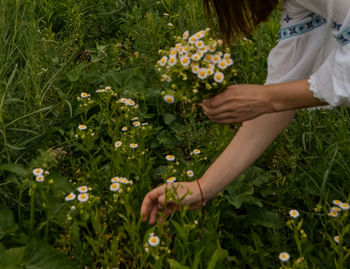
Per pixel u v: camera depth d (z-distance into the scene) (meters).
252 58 2.94
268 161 2.38
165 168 2.25
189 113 2.71
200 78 1.34
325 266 1.73
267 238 1.98
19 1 3.01
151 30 3.10
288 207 2.15
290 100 1.38
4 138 2.05
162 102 2.72
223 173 1.81
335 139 2.38
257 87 1.40
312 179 2.13
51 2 3.56
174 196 1.68
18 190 2.01
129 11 3.69
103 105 2.65
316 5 1.61
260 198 2.21
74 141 2.42
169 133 2.58
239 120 1.45
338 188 2.19
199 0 3.39
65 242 1.74
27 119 2.37
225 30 1.67
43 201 1.87
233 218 2.07
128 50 3.28
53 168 2.24
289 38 1.79
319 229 2.00
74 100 2.69
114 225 1.89
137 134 2.27
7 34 2.91
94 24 3.51
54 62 2.87
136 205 1.90
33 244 1.63
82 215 1.71
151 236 1.60
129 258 1.80
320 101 1.37
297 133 2.50
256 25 1.68
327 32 1.71
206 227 1.88
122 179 1.84
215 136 2.40
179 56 1.38
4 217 1.76
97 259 1.67
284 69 1.86
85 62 3.02
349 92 1.30
